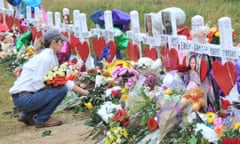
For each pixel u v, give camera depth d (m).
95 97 8.77
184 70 7.44
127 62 9.10
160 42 8.66
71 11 19.12
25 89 8.16
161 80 7.81
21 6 14.85
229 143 5.54
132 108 6.91
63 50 10.86
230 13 16.92
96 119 7.93
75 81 9.59
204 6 17.36
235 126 5.85
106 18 10.27
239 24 15.60
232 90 6.73
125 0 20.50
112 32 10.02
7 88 11.30
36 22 13.86
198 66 7.25
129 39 9.86
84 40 11.03
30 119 8.46
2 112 9.50
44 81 8.19
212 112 6.63
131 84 8.10
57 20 12.59
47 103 8.21
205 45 7.18
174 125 6.23
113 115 7.39
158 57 8.88
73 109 9.07
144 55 9.62
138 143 6.53
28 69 8.20
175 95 6.74
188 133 6.05
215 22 15.65
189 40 7.78
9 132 8.24
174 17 8.23
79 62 11.18
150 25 8.88
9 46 14.41
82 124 8.15
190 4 18.30
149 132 6.56
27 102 8.11
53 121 8.31
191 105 6.28
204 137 5.84
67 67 10.13
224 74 6.68
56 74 8.15
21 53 13.17
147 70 8.12
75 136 7.63
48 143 7.46
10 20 15.57
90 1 20.81
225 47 6.88
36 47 8.43
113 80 8.80
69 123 8.34
